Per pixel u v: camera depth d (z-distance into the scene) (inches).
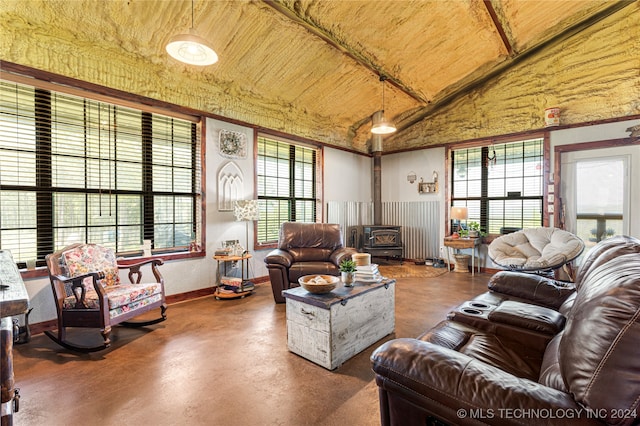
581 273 66.4
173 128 152.1
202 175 157.9
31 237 113.7
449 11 151.6
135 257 136.3
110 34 122.3
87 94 122.6
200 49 99.8
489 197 219.5
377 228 242.4
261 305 141.6
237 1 123.8
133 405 68.7
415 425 42.5
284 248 165.2
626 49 164.6
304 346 90.2
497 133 208.7
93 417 64.7
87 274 94.0
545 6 162.7
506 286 92.3
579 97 179.5
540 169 198.4
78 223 124.3
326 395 72.6
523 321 66.3
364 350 95.8
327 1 133.0
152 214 145.3
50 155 117.2
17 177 110.3
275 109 193.5
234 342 101.6
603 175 174.2
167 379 79.2
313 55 163.0
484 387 36.8
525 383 37.4
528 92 196.1
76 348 94.5
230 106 169.6
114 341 102.5
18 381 78.4
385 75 185.5
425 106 231.1
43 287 111.0
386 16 147.1
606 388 30.9
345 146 249.6
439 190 237.6
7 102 108.3
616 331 32.3
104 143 130.7
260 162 192.9
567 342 38.7
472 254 211.5
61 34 114.0
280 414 65.8
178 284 148.1
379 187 263.6
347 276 100.0
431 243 242.5
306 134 216.1
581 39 176.7
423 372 40.9
